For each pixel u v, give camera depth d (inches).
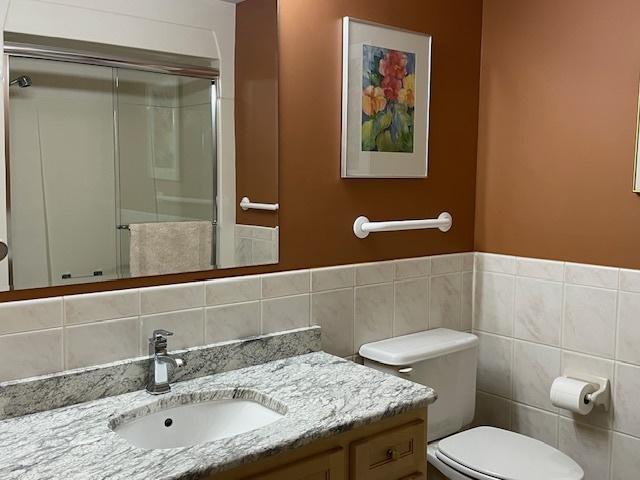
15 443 59.1
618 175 92.0
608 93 92.4
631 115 90.2
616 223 92.7
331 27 89.3
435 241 105.2
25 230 66.6
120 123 72.0
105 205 71.6
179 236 77.4
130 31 72.1
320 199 90.3
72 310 69.5
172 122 75.9
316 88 88.5
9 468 54.0
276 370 80.7
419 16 99.3
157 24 74.0
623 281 92.2
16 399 65.6
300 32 86.2
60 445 58.6
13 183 65.6
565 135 97.7
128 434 67.1
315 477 64.0
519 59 102.8
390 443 70.7
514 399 106.4
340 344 93.6
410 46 98.0
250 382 76.2
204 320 79.6
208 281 79.7
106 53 70.5
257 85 82.6
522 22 102.1
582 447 98.3
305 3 86.5
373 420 66.7
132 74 72.6
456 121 106.0
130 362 72.9
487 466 85.4
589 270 95.8
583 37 94.7
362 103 92.9
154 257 75.5
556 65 98.1
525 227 103.6
